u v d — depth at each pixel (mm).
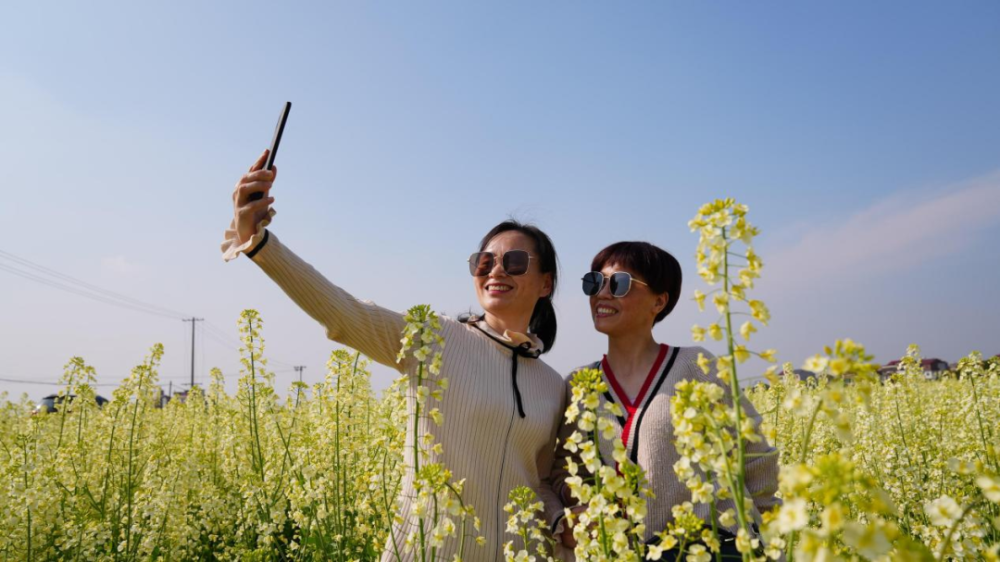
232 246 2920
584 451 2189
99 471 5871
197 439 7176
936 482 4449
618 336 3539
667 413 3104
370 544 3990
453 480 3084
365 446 4984
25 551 4633
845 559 1601
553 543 3078
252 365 5410
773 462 3033
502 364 3371
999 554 1497
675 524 2160
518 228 3781
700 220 1921
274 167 2918
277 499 5109
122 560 4859
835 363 1484
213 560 5383
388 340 3184
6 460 5441
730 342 1773
